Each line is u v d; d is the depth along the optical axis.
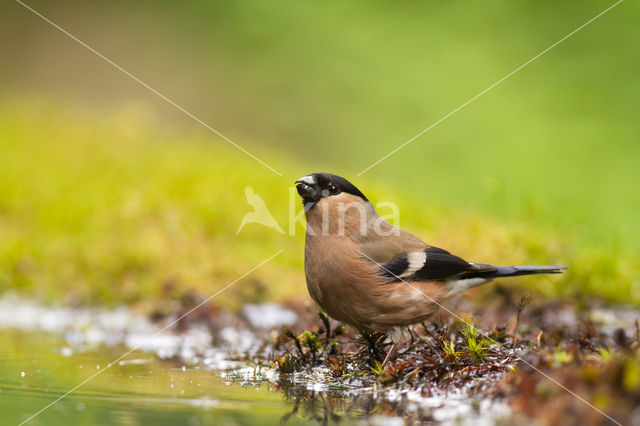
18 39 31.84
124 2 32.28
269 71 27.67
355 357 7.59
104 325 10.66
